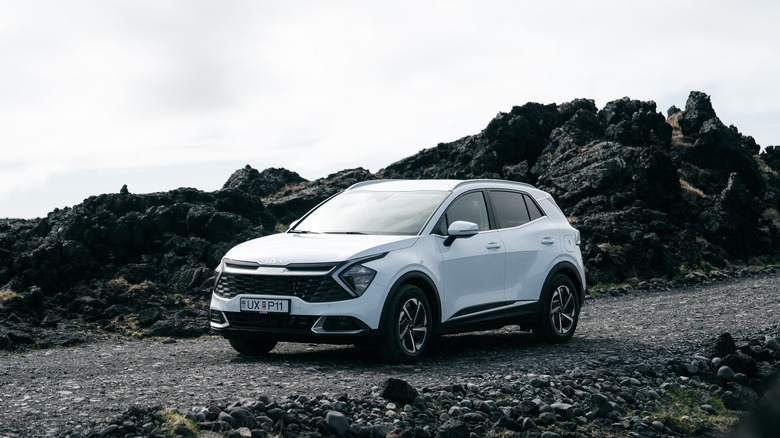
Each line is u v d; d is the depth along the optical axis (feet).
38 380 26.43
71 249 50.16
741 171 105.60
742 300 52.34
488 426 21.45
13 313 41.57
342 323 27.30
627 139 96.99
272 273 28.14
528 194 35.91
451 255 30.32
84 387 24.16
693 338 35.94
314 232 31.50
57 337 38.88
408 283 28.86
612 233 77.56
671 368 30.17
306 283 27.71
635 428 23.20
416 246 29.32
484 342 35.70
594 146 94.07
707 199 92.17
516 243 33.32
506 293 32.55
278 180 96.32
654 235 76.43
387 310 27.81
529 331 39.70
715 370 30.55
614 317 46.60
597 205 84.89
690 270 76.69
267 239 31.30
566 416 23.06
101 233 53.93
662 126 100.83
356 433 19.36
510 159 97.35
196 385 24.12
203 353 33.86
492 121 99.66
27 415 19.27
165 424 18.04
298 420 19.65
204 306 48.32
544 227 35.42
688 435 23.59
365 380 24.82
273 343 32.12
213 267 54.65
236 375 26.09
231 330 28.86
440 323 29.76
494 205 33.60
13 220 61.11
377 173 105.40
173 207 59.41
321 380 24.90
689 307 50.29
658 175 88.89
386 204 32.07
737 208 89.56
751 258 86.22
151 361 31.48
